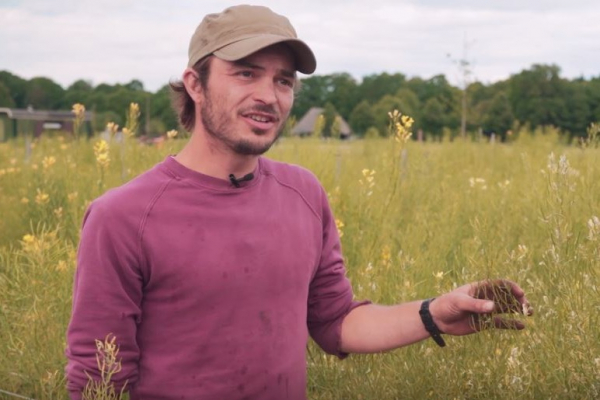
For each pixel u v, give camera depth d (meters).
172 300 2.37
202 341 2.37
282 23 2.44
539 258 4.89
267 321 2.41
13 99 80.12
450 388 3.24
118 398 2.42
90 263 2.37
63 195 7.25
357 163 11.06
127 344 2.39
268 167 2.58
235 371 2.39
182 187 2.39
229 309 2.37
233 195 2.42
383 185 7.01
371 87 62.84
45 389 3.84
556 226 3.33
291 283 2.47
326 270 2.71
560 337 3.15
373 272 4.34
